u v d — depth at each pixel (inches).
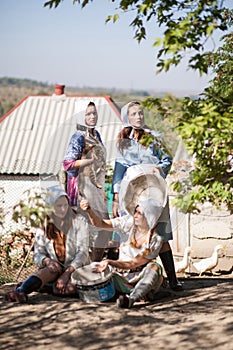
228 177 291.3
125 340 182.4
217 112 189.5
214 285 262.2
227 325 195.0
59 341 181.8
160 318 204.8
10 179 582.2
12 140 739.4
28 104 793.6
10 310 212.1
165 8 199.8
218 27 183.2
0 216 279.3
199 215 315.9
